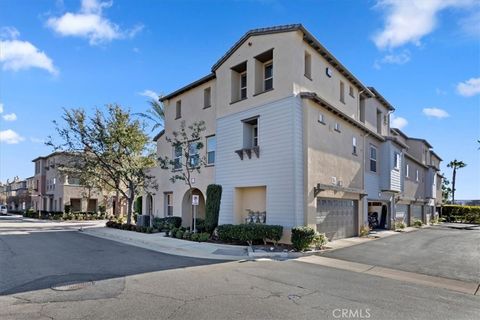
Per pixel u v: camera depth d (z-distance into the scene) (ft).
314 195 46.88
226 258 36.11
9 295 21.59
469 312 19.85
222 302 20.36
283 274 28.35
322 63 54.08
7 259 34.68
